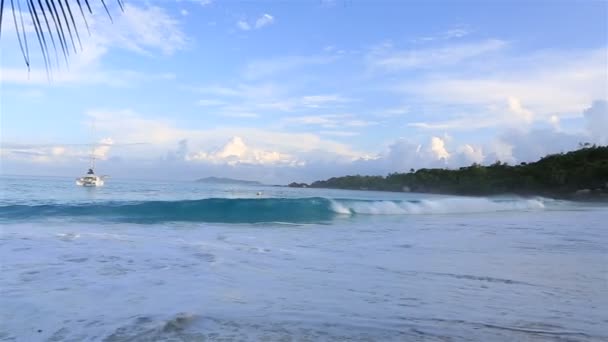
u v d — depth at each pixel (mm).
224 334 3691
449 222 17203
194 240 9750
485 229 14227
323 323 4062
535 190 72562
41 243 8461
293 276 6105
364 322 4117
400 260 7617
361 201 21891
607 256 8562
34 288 5082
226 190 59625
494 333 3891
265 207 19000
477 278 6195
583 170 68938
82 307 4379
